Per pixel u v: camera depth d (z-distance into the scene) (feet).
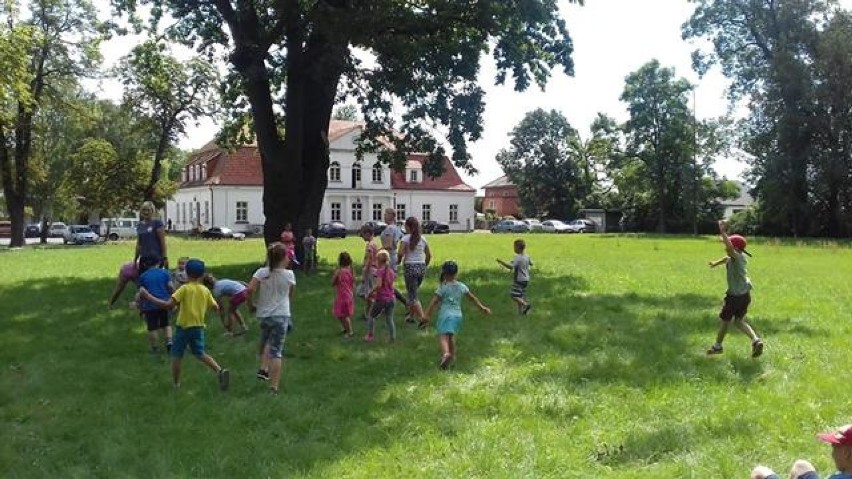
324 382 28.09
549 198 350.43
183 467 19.06
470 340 36.42
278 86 81.66
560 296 53.52
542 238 183.21
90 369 30.07
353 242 163.73
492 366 30.86
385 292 36.19
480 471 18.54
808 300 52.34
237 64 68.23
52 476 18.65
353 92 76.18
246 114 95.71
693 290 58.18
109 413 23.85
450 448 20.30
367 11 61.87
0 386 27.48
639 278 68.03
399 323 41.55
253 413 23.73
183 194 270.46
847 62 176.55
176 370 27.25
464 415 23.41
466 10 67.41
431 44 66.54
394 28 65.51
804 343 35.45
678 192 240.12
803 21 182.60
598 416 23.31
